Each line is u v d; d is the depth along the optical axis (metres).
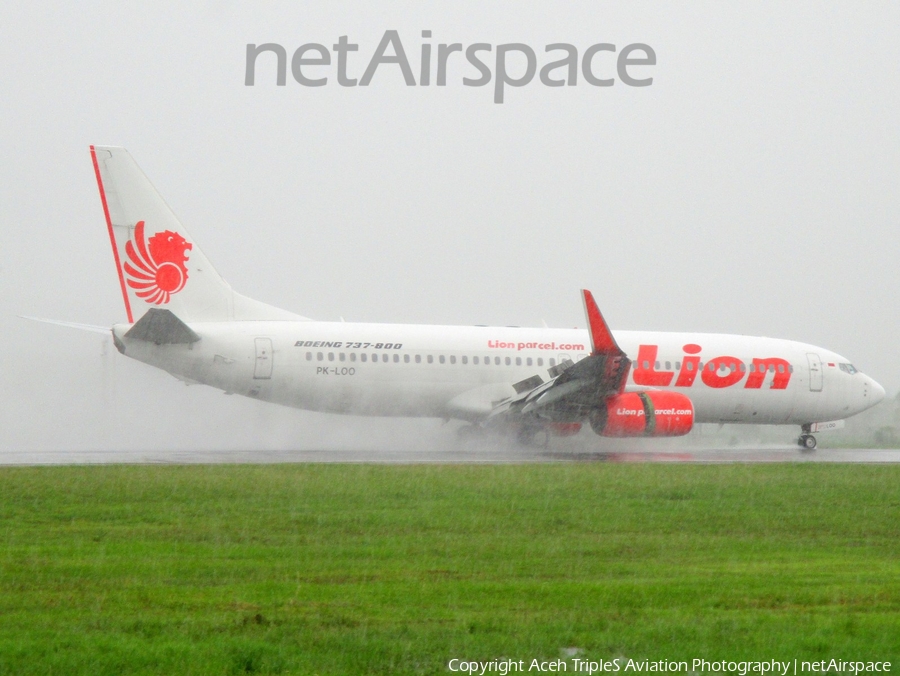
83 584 40.81
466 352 119.31
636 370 126.56
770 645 33.97
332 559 46.81
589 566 46.19
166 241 110.62
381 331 117.12
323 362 113.06
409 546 50.38
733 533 56.62
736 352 131.25
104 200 108.94
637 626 35.91
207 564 45.06
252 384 110.94
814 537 55.81
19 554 46.84
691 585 42.25
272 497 66.69
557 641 34.03
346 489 70.62
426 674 31.16
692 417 118.88
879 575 45.06
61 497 65.19
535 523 58.16
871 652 33.38
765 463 99.75
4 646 32.09
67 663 30.80
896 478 86.19
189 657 31.56
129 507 61.81
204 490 69.00
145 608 37.19
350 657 32.09
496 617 36.56
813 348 137.00
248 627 34.88
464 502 65.75
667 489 74.06
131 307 109.56
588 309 111.12
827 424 140.00
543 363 122.19
